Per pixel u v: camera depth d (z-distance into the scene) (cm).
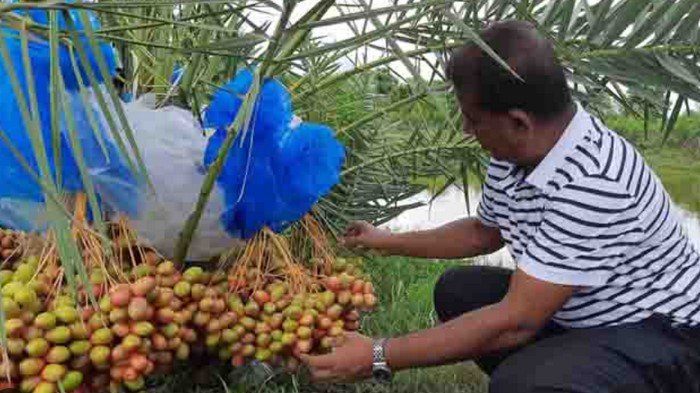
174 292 188
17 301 168
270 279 211
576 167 197
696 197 809
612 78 227
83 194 188
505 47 189
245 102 177
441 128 289
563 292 199
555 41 230
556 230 197
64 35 165
